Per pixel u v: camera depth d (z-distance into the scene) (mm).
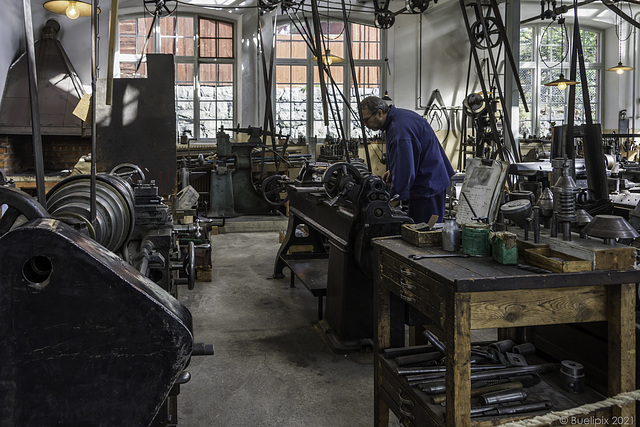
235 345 3240
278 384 2711
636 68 11992
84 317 651
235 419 2363
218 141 7531
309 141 10586
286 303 4090
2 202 767
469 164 2443
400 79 11375
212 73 10508
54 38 6789
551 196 1944
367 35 11328
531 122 12305
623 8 11828
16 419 661
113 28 1320
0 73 6082
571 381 1784
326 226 3596
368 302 3148
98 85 4922
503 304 1555
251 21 10492
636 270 1572
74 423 670
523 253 1776
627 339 1591
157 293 703
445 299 1564
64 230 675
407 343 3225
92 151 1118
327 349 3176
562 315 1598
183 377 1267
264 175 7930
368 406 2477
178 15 10211
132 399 674
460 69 11516
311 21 10977
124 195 2244
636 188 4086
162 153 5004
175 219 4770
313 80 11133
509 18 8641
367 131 11438
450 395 1560
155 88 4953
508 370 1882
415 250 1956
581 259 1610
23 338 646
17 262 631
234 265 5328
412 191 3625
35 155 876
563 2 11547
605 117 12516
